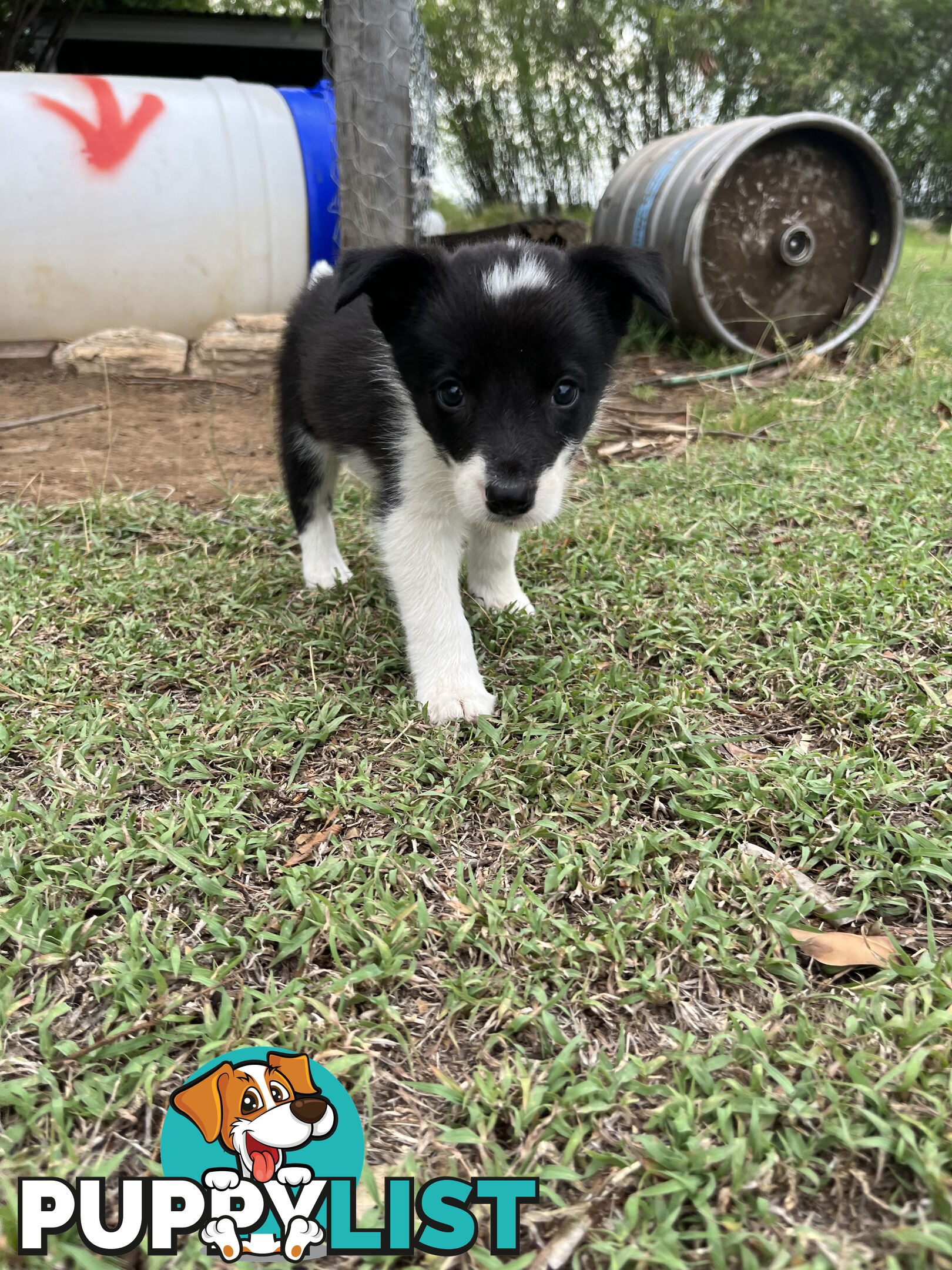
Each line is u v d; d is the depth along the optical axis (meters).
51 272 1.71
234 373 1.70
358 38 1.34
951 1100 0.37
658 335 1.78
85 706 0.66
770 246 1.63
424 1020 0.42
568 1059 0.40
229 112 1.78
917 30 3.35
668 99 3.04
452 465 0.63
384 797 0.57
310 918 0.47
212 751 0.61
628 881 0.50
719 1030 0.42
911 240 3.52
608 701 0.65
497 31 3.08
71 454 1.29
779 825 0.54
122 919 0.48
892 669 0.67
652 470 1.12
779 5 2.95
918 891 0.50
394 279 0.64
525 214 3.14
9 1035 0.41
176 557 0.92
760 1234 0.33
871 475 1.04
